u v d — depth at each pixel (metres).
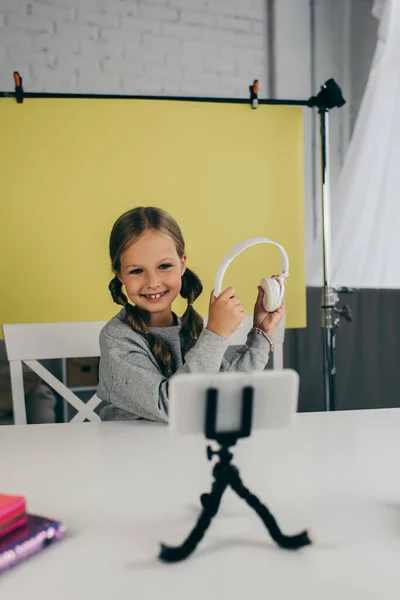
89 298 1.65
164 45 2.19
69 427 0.86
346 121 2.32
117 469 0.65
